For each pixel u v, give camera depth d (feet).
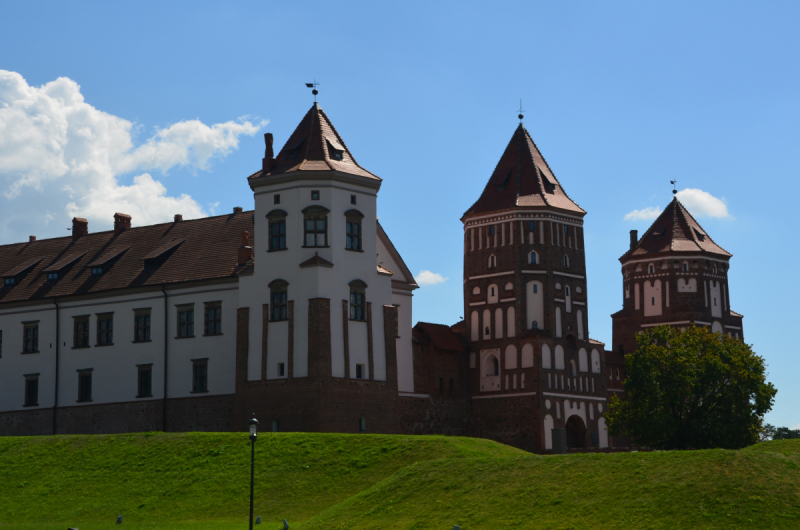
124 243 305.94
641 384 295.69
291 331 249.96
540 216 327.26
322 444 213.05
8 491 210.18
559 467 163.43
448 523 154.30
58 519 193.26
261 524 178.50
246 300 258.78
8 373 297.12
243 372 255.70
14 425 293.43
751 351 303.07
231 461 210.18
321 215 254.88
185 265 280.10
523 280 324.19
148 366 274.57
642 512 144.36
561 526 145.48
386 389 258.98
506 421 319.27
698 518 140.26
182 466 210.79
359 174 262.47
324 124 270.87
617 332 394.52
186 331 270.67
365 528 159.94
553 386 318.45
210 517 186.91
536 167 336.29
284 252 254.88
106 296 284.82
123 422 276.00
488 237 333.62
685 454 157.28
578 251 335.47
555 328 323.57
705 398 291.99
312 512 184.44
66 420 285.64
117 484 207.21
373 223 264.52
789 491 143.33
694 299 381.81
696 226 396.98
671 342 302.25
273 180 258.98
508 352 322.96
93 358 284.20
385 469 198.90
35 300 295.48
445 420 316.40
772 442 203.00
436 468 175.22
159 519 188.34
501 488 161.58
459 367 326.85
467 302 336.08
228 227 289.12
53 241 325.21
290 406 246.88
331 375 247.09
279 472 203.21
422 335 314.14
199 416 264.11
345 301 253.85
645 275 389.80
